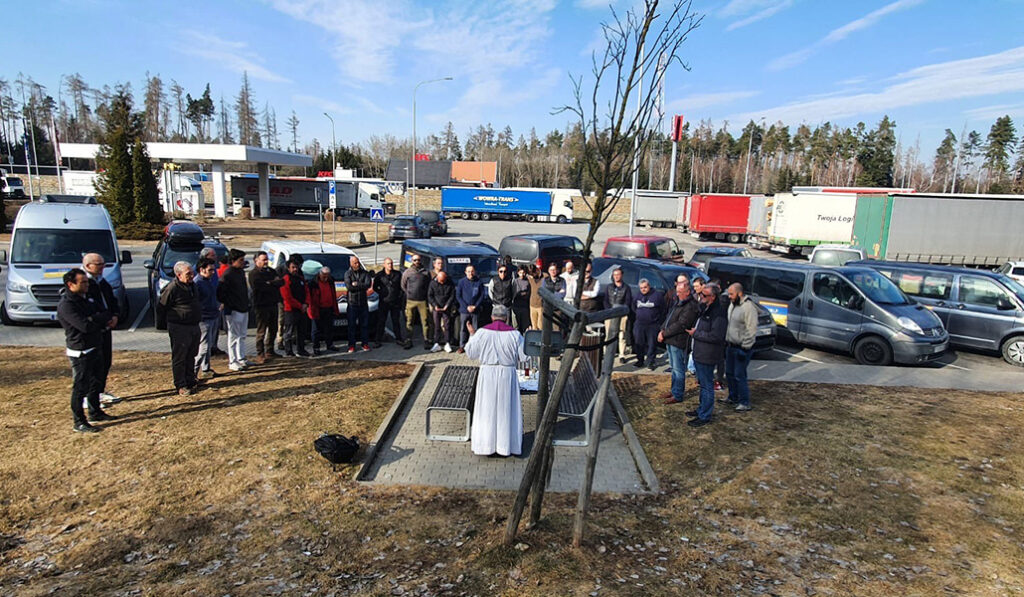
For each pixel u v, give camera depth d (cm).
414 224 3547
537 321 1099
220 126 11750
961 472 600
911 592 405
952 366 1122
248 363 925
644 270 1238
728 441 673
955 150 10812
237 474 557
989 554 455
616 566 425
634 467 607
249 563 422
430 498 527
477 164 9788
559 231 4784
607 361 418
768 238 3325
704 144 11569
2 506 492
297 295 967
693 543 461
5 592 383
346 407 738
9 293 1155
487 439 608
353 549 442
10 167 7844
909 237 2716
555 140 13325
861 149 9819
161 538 452
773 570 427
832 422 739
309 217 5478
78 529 463
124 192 3158
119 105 3456
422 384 858
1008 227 2603
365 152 12600
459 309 1057
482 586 396
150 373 870
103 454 589
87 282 636
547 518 493
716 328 706
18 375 843
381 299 1070
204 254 850
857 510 520
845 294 1123
